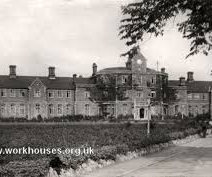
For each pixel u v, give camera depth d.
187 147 33.91
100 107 85.81
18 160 17.77
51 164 18.09
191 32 25.06
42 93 83.12
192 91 94.94
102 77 85.62
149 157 26.56
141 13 25.44
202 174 19.50
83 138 31.22
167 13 24.67
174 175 19.22
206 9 23.39
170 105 90.50
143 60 86.81
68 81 88.69
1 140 26.39
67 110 85.69
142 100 85.81
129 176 18.95
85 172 19.69
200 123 54.31
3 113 80.62
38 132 38.31
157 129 45.56
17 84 82.38
